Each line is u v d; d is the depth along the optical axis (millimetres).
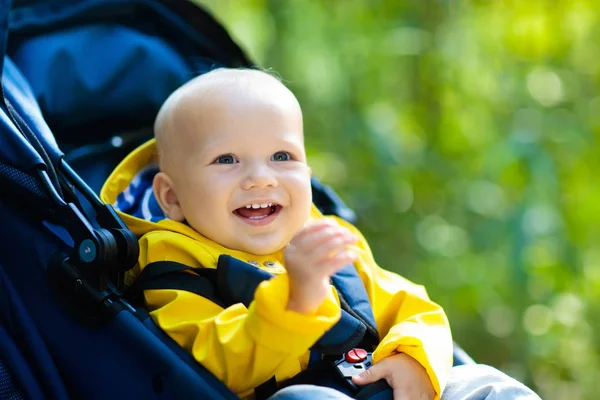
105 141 3363
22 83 3000
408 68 6309
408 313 2781
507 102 6059
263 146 2705
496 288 5844
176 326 2383
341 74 6488
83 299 2381
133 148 3385
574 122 5773
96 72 3359
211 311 2471
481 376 2572
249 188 2658
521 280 5477
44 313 2477
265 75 2881
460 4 6176
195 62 3600
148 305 2543
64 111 3266
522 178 5539
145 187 3166
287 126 2760
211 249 2662
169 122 2830
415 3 6230
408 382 2455
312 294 2094
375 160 6000
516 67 6078
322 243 2096
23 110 2783
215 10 7277
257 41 7180
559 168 5652
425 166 6051
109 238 2387
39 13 3408
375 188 6137
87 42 3414
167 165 2844
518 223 5434
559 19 6000
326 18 6477
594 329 6039
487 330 6117
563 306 6020
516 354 5938
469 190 6152
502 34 6102
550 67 6125
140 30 3596
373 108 6445
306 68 6699
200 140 2725
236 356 2244
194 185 2719
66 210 2406
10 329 2506
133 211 3115
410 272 6082
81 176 3230
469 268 5953
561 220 5523
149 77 3438
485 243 5887
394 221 6172
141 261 2639
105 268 2395
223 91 2754
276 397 2268
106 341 2383
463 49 6098
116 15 3531
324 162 6336
